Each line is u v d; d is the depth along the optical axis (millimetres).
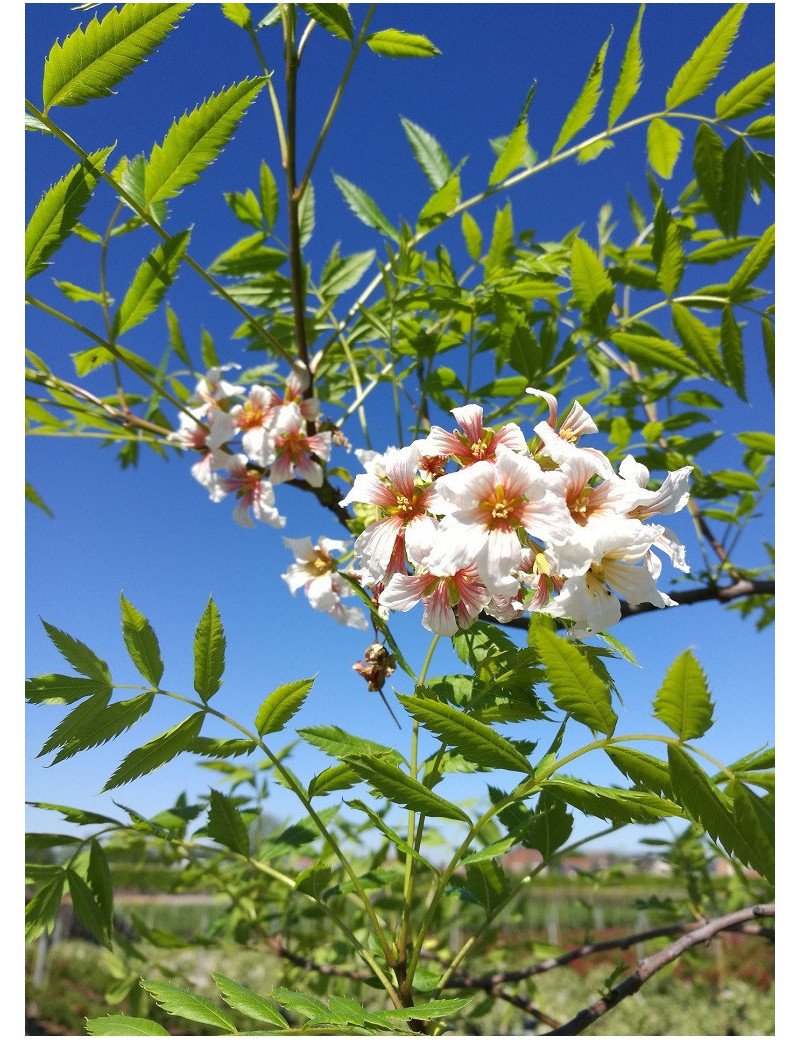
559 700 181
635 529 207
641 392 409
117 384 394
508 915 462
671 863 556
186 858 459
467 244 397
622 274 372
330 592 341
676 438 396
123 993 535
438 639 252
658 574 225
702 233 386
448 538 209
